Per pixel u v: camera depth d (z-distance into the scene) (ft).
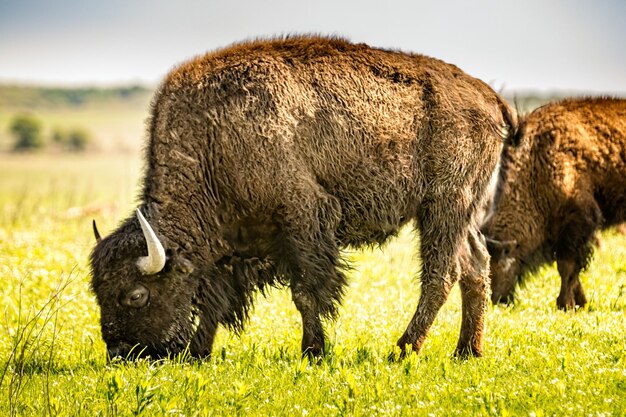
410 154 108.37
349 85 106.93
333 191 106.83
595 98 156.97
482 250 112.06
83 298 134.82
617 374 89.81
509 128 114.93
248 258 108.58
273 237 106.73
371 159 107.04
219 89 104.53
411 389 85.71
